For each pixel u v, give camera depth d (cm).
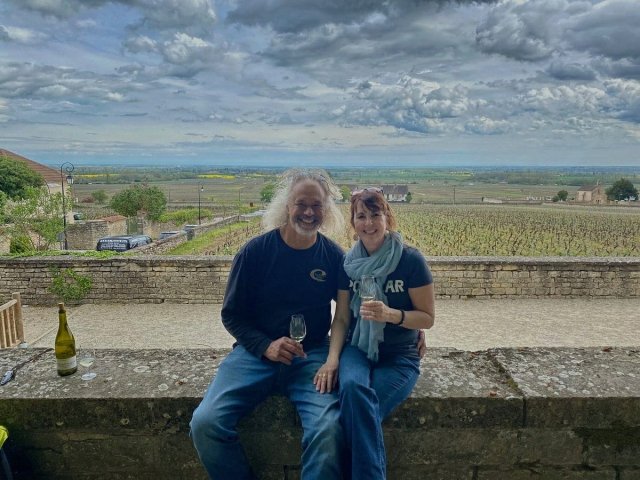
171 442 216
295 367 227
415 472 217
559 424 212
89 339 919
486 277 1130
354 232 243
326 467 190
